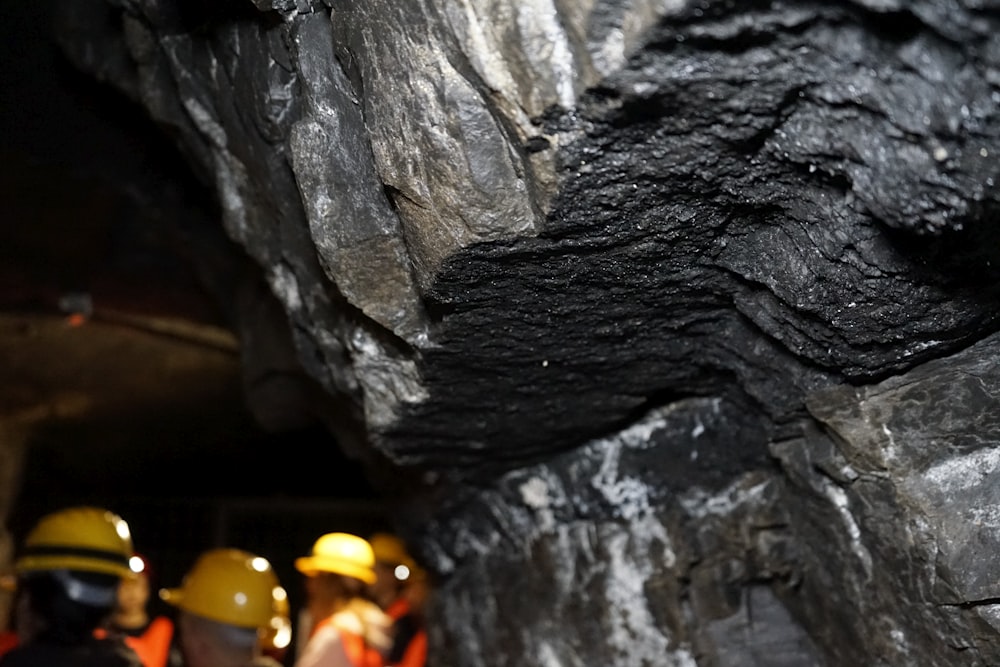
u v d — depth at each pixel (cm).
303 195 169
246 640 239
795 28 110
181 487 629
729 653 223
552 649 263
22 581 164
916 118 113
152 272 395
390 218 163
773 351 179
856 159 123
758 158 132
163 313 418
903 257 138
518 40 115
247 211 233
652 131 122
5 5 287
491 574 291
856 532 189
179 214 364
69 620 160
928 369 163
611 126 119
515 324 171
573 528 256
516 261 147
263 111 185
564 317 170
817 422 186
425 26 128
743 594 227
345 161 162
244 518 655
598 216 137
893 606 186
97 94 317
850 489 183
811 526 207
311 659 272
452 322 168
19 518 533
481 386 199
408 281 170
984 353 157
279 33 169
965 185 116
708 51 111
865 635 199
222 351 450
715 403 219
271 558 654
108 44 291
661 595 234
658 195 135
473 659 303
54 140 328
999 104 108
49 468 555
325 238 168
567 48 114
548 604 264
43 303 395
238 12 181
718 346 190
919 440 163
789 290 154
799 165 132
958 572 159
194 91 222
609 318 173
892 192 122
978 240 129
